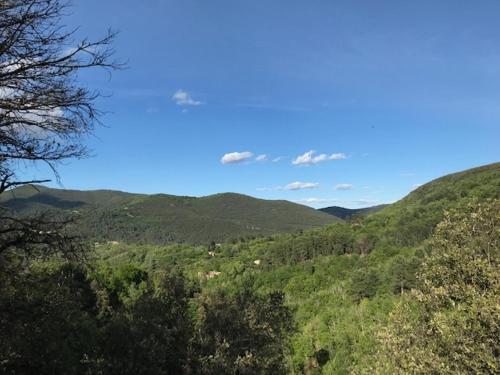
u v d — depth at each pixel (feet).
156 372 31.89
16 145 20.33
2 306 26.13
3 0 19.01
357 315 187.93
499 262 38.96
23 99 20.08
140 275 136.46
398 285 190.39
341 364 161.17
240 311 47.11
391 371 43.27
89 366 31.27
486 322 33.65
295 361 175.32
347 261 290.35
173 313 37.78
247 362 38.88
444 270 43.27
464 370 33.45
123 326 33.73
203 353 36.83
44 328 29.12
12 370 27.84
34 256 22.47
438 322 37.14
